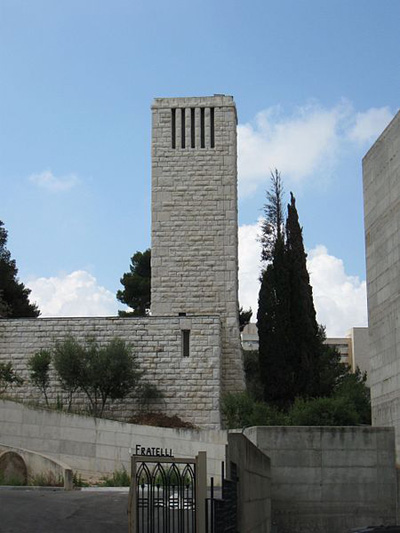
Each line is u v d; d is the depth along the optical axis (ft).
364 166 110.32
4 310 186.70
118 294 242.37
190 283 155.94
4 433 115.34
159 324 140.97
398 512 79.66
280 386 148.15
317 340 153.28
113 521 62.34
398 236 96.43
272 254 162.20
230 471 48.93
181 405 137.69
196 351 139.74
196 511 50.55
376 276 104.68
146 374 139.33
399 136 96.48
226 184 159.53
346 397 122.93
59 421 114.32
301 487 79.41
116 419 136.56
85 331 141.79
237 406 127.44
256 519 61.93
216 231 157.69
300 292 152.56
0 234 213.46
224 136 161.48
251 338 314.76
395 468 80.12
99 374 132.16
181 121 162.81
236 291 156.25
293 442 80.02
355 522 79.25
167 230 158.40
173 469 53.83
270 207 177.58
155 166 160.97
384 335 101.04
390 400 98.02
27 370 141.08
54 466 94.43
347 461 80.07
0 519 59.62
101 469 111.45
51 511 65.00
